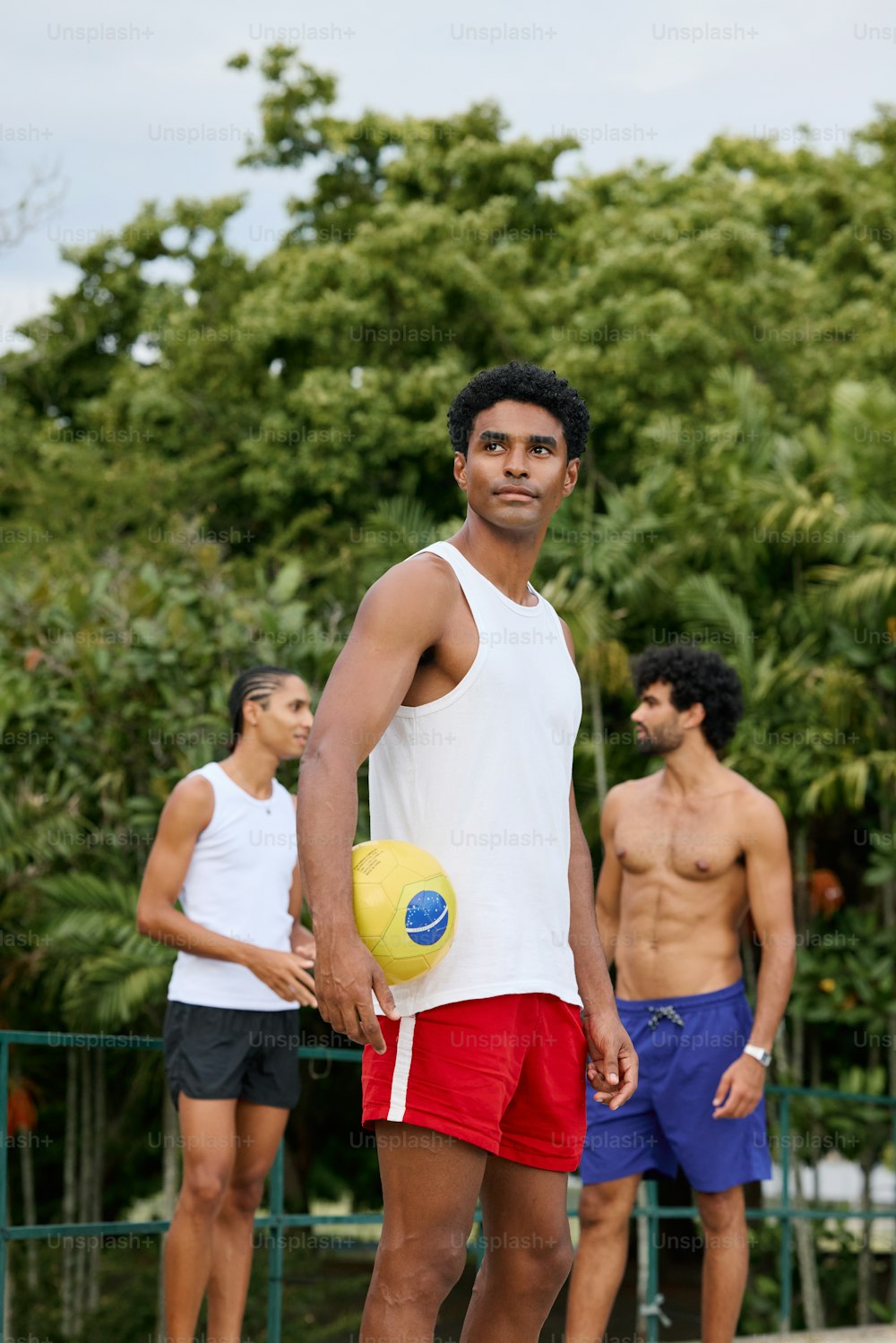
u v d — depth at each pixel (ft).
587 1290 13.10
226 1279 12.96
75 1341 29.40
